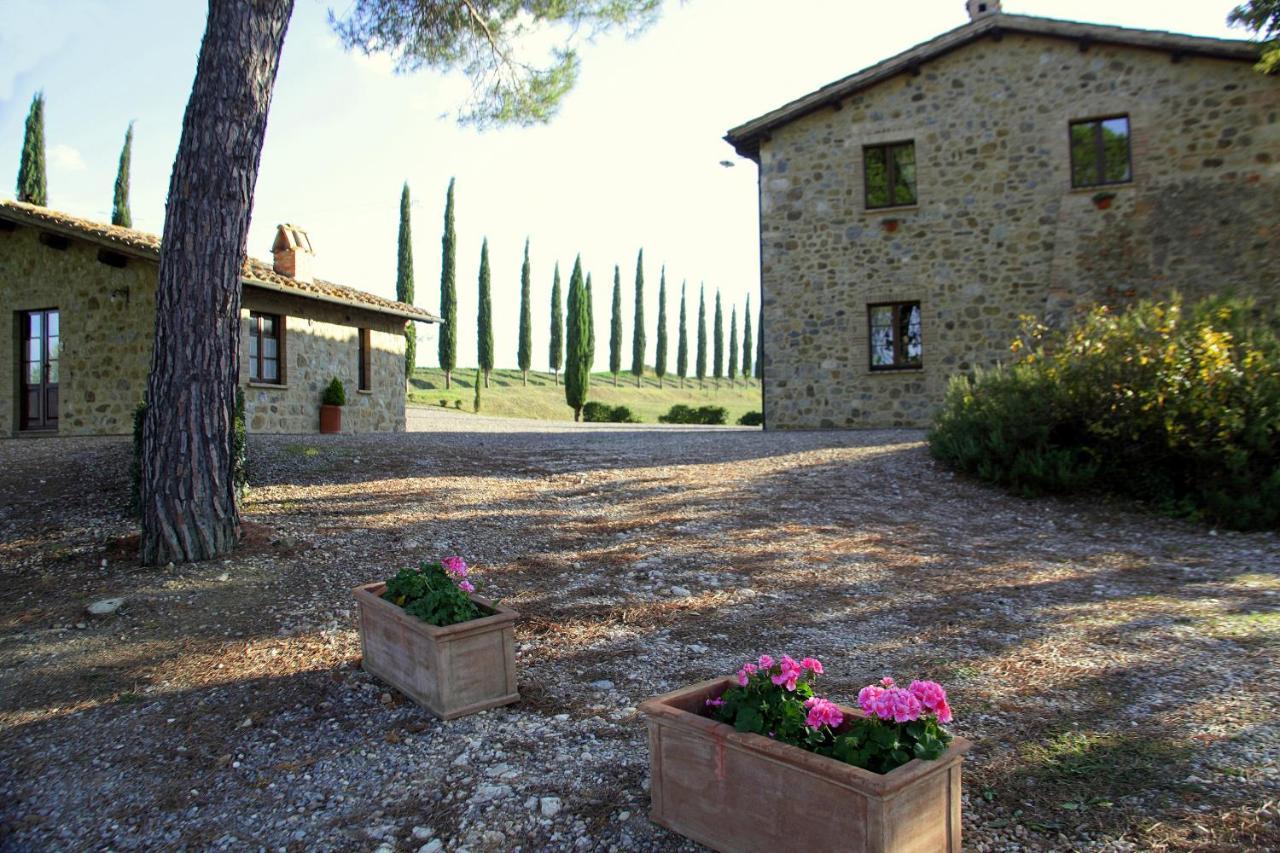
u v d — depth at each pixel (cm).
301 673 420
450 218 4050
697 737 267
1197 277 1247
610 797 302
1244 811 272
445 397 4125
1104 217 1319
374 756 340
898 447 1041
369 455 948
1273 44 1128
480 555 601
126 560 570
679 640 456
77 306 1375
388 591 414
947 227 1398
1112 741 326
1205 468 764
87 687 405
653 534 663
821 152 1462
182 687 405
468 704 375
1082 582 562
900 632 464
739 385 7888
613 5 924
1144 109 1306
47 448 969
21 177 2409
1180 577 574
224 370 586
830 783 229
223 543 581
